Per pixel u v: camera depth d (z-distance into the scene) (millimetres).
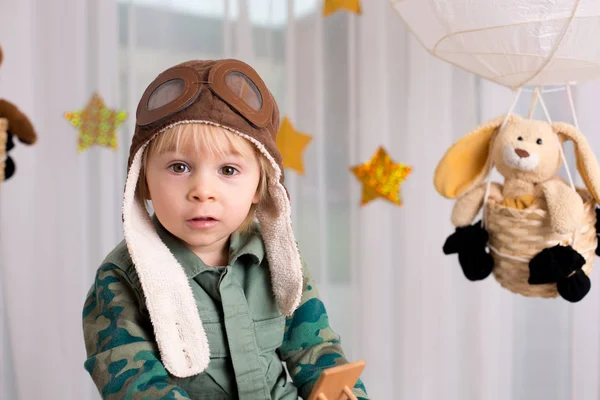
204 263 806
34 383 1495
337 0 1601
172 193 735
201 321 786
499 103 1639
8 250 1475
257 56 1587
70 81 1501
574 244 969
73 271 1512
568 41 819
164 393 676
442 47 921
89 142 1508
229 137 737
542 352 1684
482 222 1040
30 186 1494
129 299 769
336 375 671
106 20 1509
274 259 836
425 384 1684
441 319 1688
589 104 1530
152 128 739
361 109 1639
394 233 1685
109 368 711
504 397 1688
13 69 1467
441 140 1656
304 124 1623
